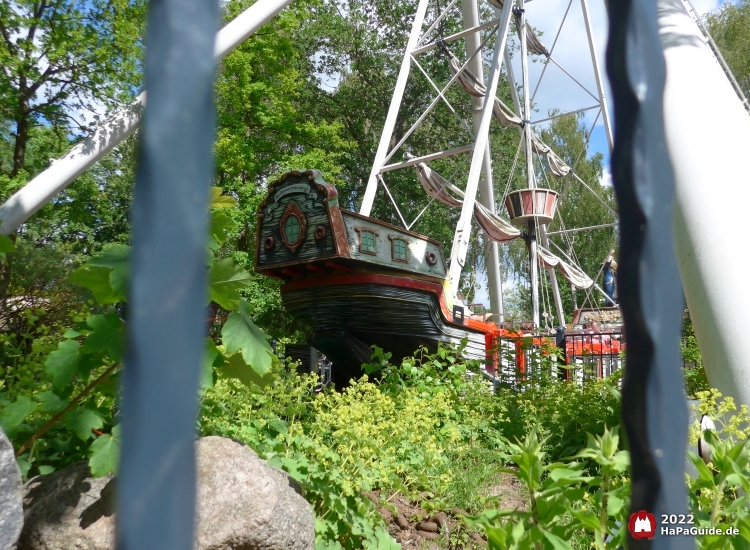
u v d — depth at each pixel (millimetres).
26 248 14406
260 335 3131
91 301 3385
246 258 19828
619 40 655
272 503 2824
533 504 2059
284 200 9273
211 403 4188
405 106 29328
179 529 400
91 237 27312
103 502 2795
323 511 4059
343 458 4453
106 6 16625
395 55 29312
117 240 27859
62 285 10023
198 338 422
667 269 640
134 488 396
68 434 3506
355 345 9844
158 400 403
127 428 403
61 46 15383
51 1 16078
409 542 4570
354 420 5012
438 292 10141
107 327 2834
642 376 633
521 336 10953
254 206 19875
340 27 27969
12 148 20375
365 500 4453
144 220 426
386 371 8742
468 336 11000
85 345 2764
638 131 646
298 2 21031
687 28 6012
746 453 2252
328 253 8742
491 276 23078
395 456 4895
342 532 3934
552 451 7109
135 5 16516
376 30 29016
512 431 7641
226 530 2693
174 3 455
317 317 9656
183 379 411
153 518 394
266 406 5051
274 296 20828
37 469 3266
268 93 21094
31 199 6504
